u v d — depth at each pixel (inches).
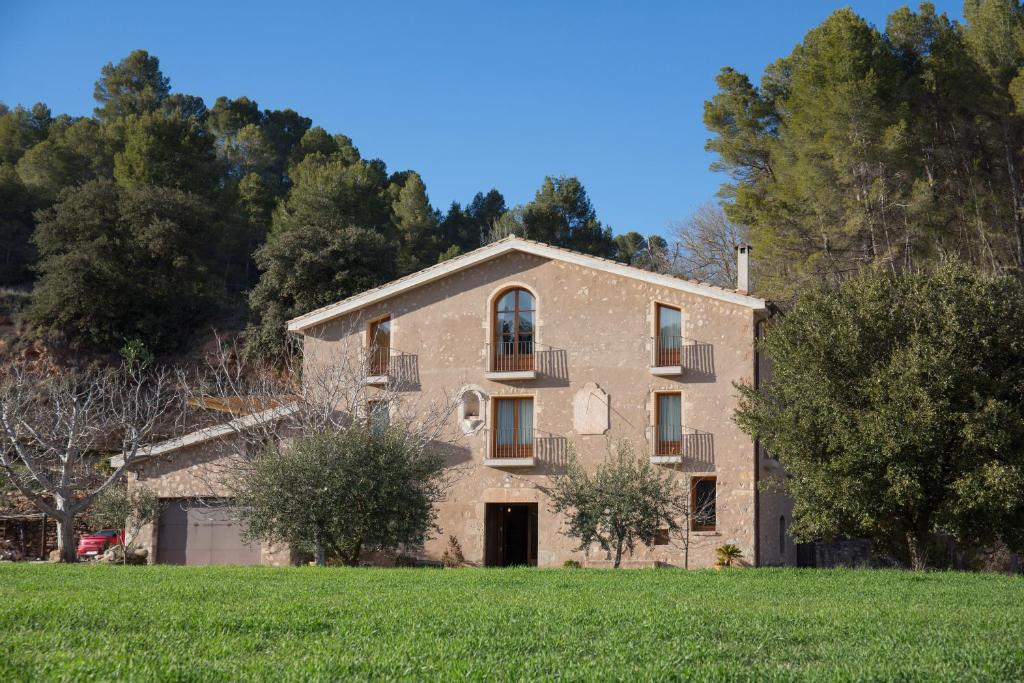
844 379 1017.5
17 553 1598.2
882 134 1696.6
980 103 1739.7
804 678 354.6
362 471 992.9
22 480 1346.0
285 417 1280.8
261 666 354.9
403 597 578.2
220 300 2746.1
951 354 962.7
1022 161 1771.7
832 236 1736.0
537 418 1342.3
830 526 1024.2
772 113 1969.7
